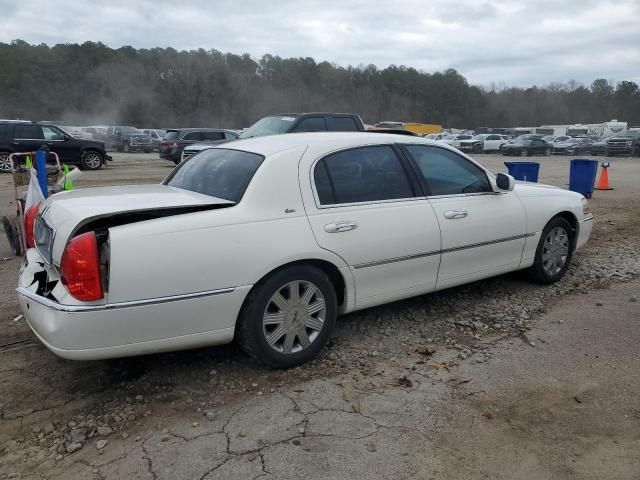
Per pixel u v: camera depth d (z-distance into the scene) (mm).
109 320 2996
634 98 114062
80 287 2957
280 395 3352
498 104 115875
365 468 2676
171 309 3135
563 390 3396
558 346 4020
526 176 11586
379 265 3928
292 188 3617
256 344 3465
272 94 92688
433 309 4730
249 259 3328
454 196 4457
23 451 2844
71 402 3299
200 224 3240
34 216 4156
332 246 3660
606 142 34656
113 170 20672
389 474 2637
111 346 3049
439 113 107812
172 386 3467
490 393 3373
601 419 3088
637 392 3357
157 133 38656
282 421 3072
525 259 5082
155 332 3135
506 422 3068
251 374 3602
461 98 110000
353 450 2814
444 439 2912
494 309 4746
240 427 3020
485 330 4320
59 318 2967
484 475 2641
